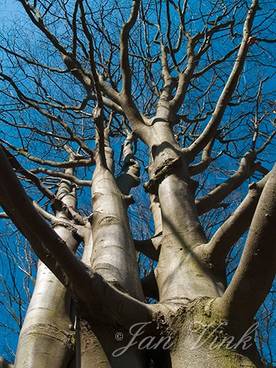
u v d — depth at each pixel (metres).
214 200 4.86
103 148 4.68
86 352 2.54
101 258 3.33
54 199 4.89
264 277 2.28
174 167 4.36
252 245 2.24
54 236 2.39
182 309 2.72
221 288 3.13
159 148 4.79
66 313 3.67
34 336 3.41
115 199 4.22
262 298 2.38
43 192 4.81
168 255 3.53
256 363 2.49
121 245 3.50
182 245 3.53
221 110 4.73
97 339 2.57
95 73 4.25
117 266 3.23
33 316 3.60
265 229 2.20
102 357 2.52
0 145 2.16
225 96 4.71
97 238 3.65
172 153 4.68
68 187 6.48
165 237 3.72
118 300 2.59
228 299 2.49
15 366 3.30
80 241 4.74
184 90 5.90
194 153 4.83
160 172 4.36
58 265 2.52
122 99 5.60
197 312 2.64
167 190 4.10
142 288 3.49
